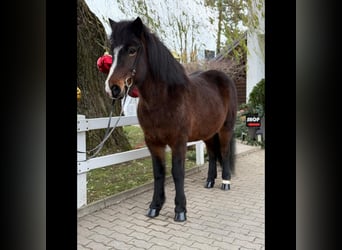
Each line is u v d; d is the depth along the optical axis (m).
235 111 3.15
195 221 2.33
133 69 1.92
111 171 3.66
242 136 5.35
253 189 3.13
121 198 2.76
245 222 2.30
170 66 2.13
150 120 2.14
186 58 5.36
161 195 2.43
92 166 2.51
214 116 2.66
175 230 2.18
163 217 2.40
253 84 5.75
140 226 2.23
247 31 5.33
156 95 2.08
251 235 2.09
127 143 4.25
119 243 1.97
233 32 5.42
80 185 2.43
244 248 1.91
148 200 2.78
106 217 2.39
